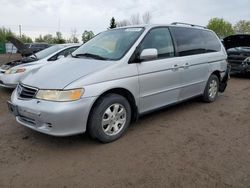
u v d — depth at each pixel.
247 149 3.73
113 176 3.04
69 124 3.43
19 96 3.84
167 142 3.95
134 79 4.07
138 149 3.71
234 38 10.63
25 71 6.93
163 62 4.57
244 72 9.87
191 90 5.39
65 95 3.39
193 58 5.28
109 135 3.90
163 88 4.62
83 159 3.44
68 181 2.96
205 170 3.17
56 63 4.31
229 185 2.88
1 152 3.62
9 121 4.86
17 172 3.13
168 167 3.23
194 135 4.22
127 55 4.06
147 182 2.93
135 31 4.57
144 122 4.80
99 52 4.39
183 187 2.84
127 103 4.07
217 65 6.08
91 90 3.54
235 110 5.62
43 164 3.32
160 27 4.78
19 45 8.98
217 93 6.38
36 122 3.55
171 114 5.28
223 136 4.20
